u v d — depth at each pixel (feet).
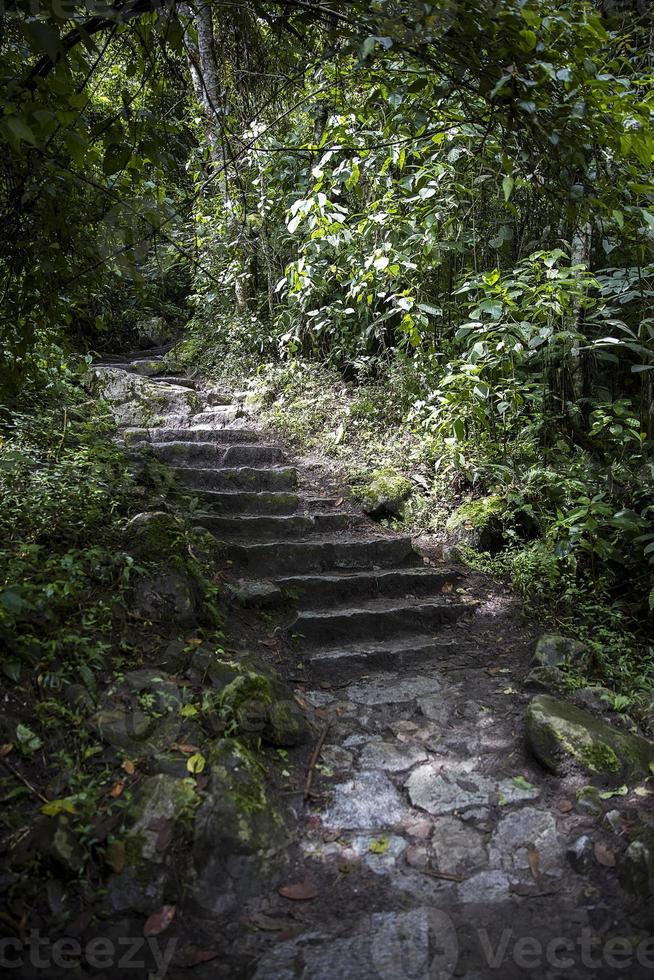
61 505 12.30
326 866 8.06
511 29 7.86
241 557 14.20
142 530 12.26
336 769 9.62
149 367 26.22
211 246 25.88
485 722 10.71
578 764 9.44
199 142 25.85
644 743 10.00
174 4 8.33
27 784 8.08
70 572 10.60
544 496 16.43
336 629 12.87
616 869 7.95
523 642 13.21
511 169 10.25
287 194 22.71
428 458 18.34
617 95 9.93
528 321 17.01
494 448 17.28
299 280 20.34
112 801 8.13
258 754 9.38
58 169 9.25
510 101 8.56
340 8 8.78
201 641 11.16
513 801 9.12
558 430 18.56
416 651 12.63
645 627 14.83
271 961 6.84
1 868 7.22
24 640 9.37
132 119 9.57
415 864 8.14
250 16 23.98
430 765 9.77
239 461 18.75
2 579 10.00
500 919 7.42
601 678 12.14
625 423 17.56
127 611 10.98
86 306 13.42
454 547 15.87
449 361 19.02
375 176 18.85
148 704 9.39
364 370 22.06
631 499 16.44
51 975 6.50
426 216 17.70
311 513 16.67
